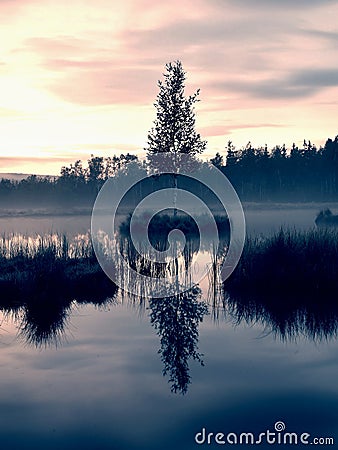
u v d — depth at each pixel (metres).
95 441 5.61
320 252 12.89
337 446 5.46
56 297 12.34
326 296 11.91
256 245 14.62
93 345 8.77
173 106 32.47
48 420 6.10
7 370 7.65
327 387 6.90
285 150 110.56
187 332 9.55
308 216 41.09
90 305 11.78
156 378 7.30
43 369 7.69
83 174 102.38
